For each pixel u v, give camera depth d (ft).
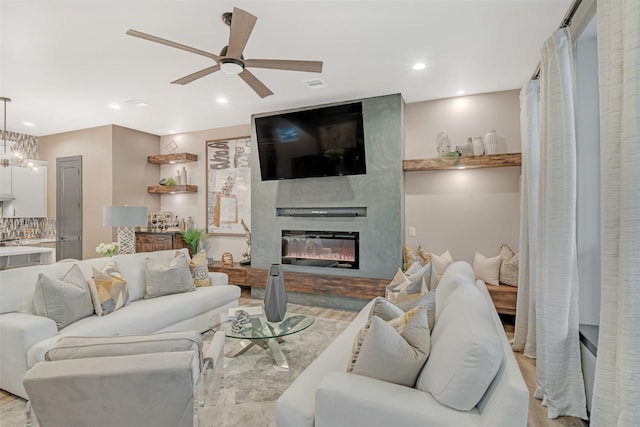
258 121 15.66
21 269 8.95
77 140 19.35
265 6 8.02
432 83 12.88
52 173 20.29
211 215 19.47
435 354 4.90
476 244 14.16
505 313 12.26
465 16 8.48
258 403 7.60
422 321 5.29
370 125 14.53
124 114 16.55
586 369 7.18
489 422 3.99
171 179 19.74
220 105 15.38
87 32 9.14
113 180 18.28
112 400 4.17
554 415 7.22
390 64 11.20
